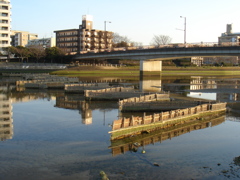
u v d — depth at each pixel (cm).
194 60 19900
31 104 4725
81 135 2834
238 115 3934
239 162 2148
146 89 7275
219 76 13288
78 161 2141
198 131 3064
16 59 15188
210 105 3884
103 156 2244
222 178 1858
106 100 5166
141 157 2233
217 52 8725
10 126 3188
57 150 2386
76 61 15588
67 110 4194
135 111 4053
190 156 2266
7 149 2402
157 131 3038
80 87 6303
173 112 3331
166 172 1945
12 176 1886
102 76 11994
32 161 2144
